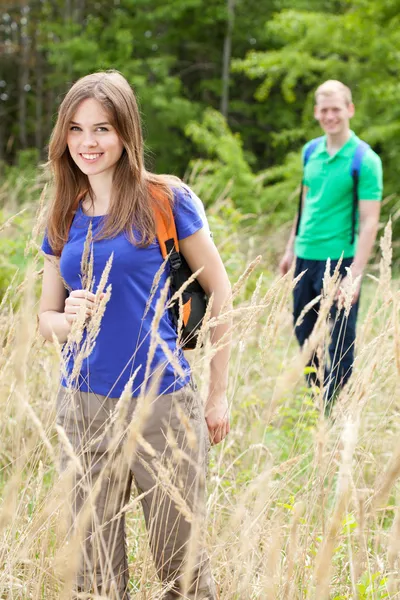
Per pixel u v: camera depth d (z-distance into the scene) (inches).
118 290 75.4
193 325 79.6
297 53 486.9
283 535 75.6
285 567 70.7
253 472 84.7
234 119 794.8
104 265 75.7
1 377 80.4
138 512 100.0
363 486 80.0
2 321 88.9
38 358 106.4
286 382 52.7
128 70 691.4
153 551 77.6
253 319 79.1
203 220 80.4
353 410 69.3
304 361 52.0
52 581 73.3
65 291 84.7
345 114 157.0
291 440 112.0
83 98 75.4
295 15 485.1
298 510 61.5
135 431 55.6
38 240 91.7
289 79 494.0
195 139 436.8
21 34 885.8
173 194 78.2
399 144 441.1
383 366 75.1
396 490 73.5
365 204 156.5
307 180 166.1
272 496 78.4
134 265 75.2
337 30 478.6
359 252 155.6
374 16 463.5
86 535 75.5
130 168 76.5
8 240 186.1
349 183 156.6
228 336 78.8
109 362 75.9
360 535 58.6
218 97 807.7
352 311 151.3
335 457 72.3
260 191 416.2
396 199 434.9
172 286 77.9
